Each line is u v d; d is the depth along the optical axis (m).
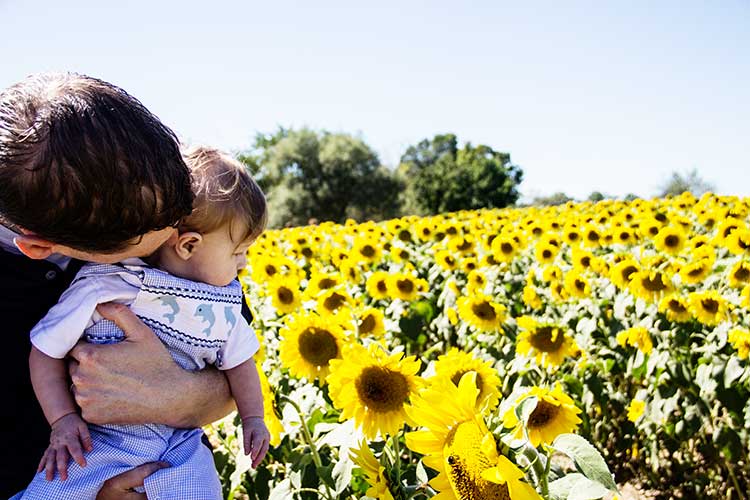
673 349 4.83
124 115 1.57
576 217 12.07
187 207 1.70
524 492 1.43
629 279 5.85
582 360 4.60
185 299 2.00
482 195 73.56
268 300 6.09
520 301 6.95
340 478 2.41
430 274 8.11
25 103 1.52
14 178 1.46
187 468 1.91
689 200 12.61
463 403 1.67
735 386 4.01
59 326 1.80
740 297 5.36
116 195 1.51
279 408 3.00
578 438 1.70
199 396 2.02
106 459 1.85
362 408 2.30
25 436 1.82
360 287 7.61
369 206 62.22
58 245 1.59
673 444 4.42
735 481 4.02
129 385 1.86
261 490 3.09
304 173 62.50
